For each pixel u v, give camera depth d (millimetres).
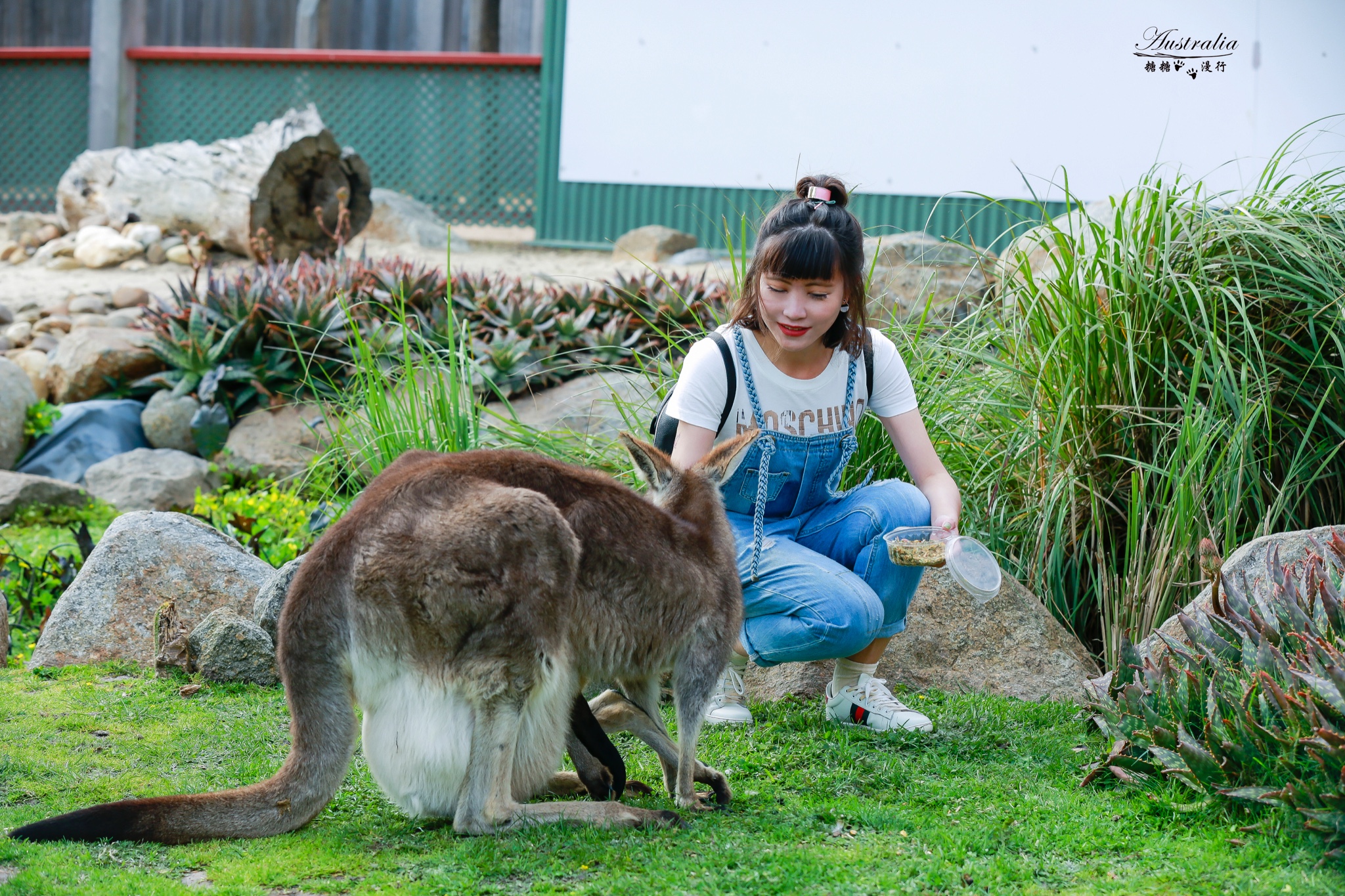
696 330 7293
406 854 2988
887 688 4340
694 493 3402
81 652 4672
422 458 3398
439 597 2955
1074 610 5012
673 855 2943
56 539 7336
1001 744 3994
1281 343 5168
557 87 12320
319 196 12102
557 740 3211
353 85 13820
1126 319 4816
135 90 14062
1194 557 4660
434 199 13812
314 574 3094
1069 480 5012
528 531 2977
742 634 4020
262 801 3047
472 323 8789
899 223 11375
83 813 2896
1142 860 2928
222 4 14414
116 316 10172
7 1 14633
